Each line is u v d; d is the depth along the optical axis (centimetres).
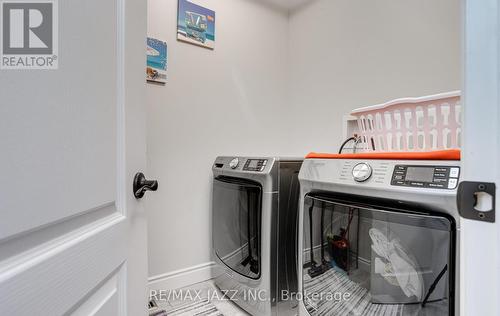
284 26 247
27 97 36
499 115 38
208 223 201
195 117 195
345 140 193
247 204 155
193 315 154
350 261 100
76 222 46
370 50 184
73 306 44
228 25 212
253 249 150
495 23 38
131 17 70
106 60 57
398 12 168
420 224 78
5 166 32
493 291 39
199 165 197
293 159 149
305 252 120
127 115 67
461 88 43
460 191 42
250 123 226
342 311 103
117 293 62
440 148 95
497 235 38
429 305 77
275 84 242
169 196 183
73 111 45
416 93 159
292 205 148
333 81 209
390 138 111
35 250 36
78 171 46
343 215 102
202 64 199
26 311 34
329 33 212
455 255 71
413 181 80
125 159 65
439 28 149
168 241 183
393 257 86
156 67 176
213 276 194
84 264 47
